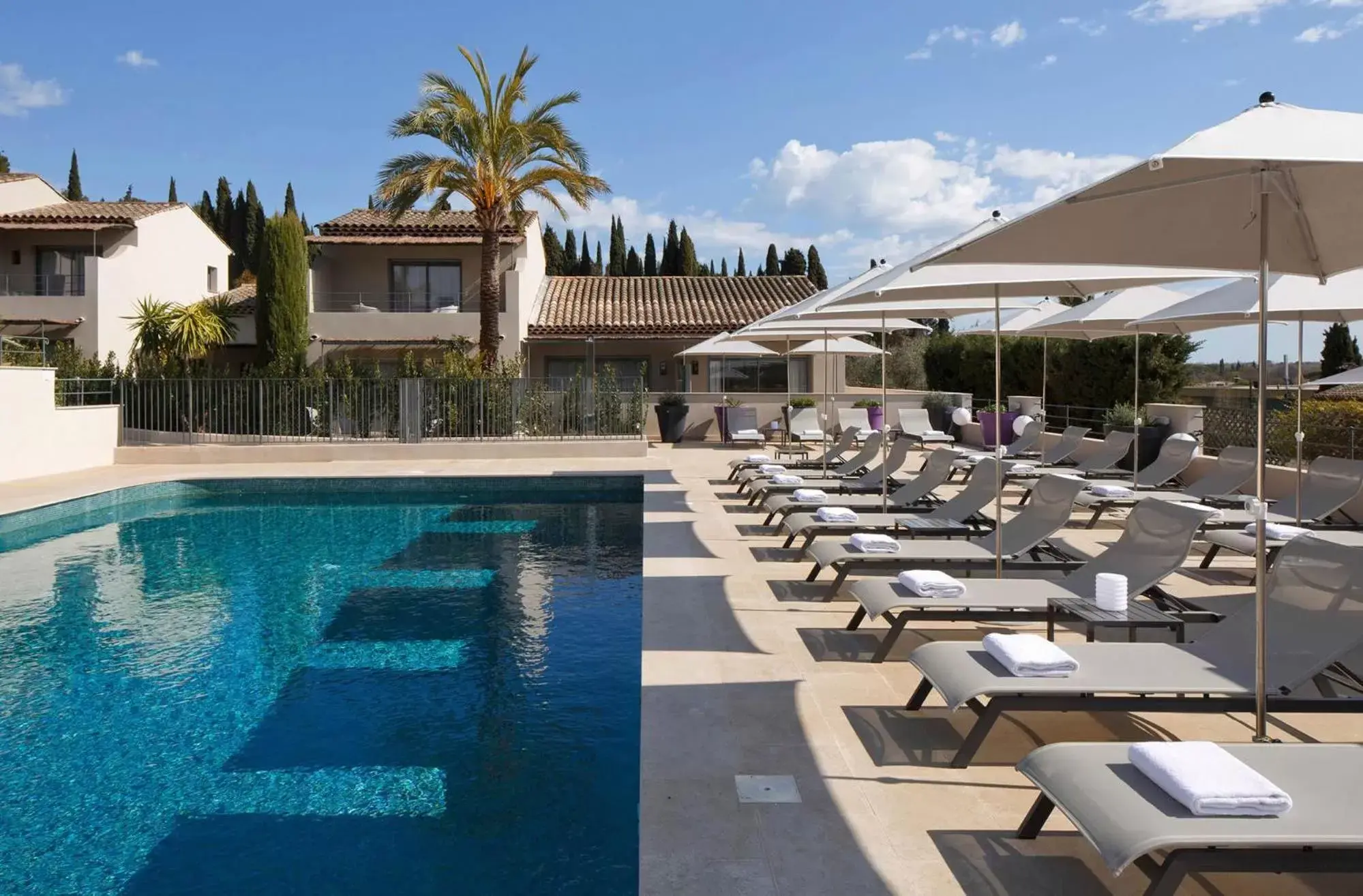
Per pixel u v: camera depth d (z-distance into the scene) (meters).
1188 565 9.02
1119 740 4.73
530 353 28.19
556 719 5.56
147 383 19.80
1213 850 2.84
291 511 14.65
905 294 8.88
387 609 8.21
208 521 13.56
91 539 11.97
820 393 26.56
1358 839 2.78
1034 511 8.05
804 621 7.00
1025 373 26.02
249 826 4.24
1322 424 12.25
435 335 26.98
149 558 10.69
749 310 29.02
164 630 7.57
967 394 25.69
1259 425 4.00
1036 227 4.47
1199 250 4.90
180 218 31.23
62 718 5.63
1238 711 4.14
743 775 4.29
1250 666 4.44
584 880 3.77
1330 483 9.18
